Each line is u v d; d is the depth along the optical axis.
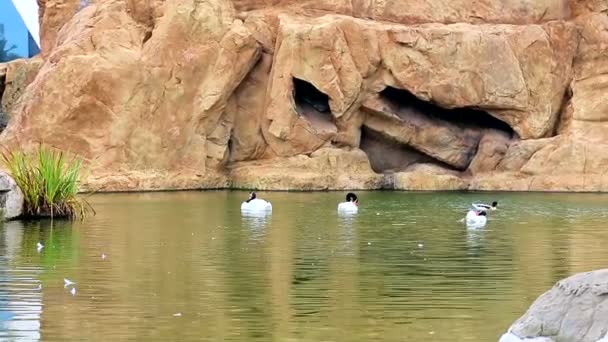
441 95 39.38
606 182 37.72
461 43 39.44
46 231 24.28
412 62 39.28
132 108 38.00
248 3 41.84
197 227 25.42
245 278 18.00
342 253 21.03
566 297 10.97
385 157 40.72
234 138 39.81
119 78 37.97
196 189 38.03
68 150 37.06
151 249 21.45
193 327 14.30
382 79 39.62
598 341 10.37
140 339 13.66
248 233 24.25
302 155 38.84
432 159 40.38
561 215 28.86
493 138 39.84
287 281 17.73
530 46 39.94
